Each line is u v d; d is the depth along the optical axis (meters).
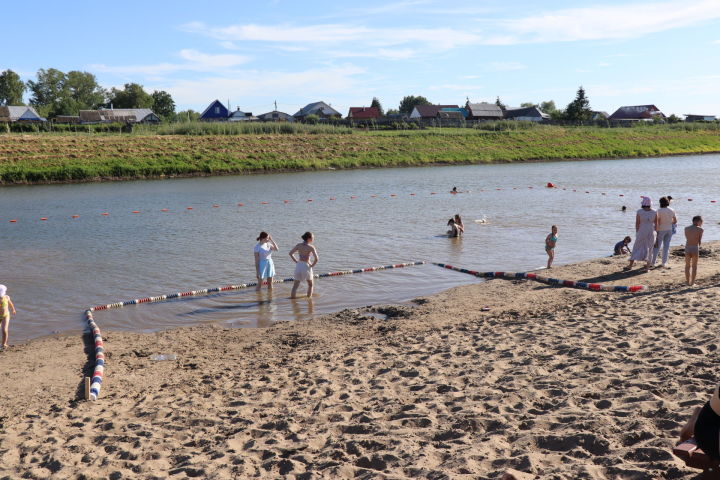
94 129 75.06
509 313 12.49
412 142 76.19
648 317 10.63
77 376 9.62
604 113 157.00
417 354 9.70
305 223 27.53
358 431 6.51
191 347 11.10
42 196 41.12
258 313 13.54
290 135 73.75
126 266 18.45
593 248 20.62
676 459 4.84
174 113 142.88
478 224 26.61
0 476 5.99
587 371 7.78
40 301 14.59
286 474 5.50
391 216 29.66
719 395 3.35
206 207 34.22
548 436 5.63
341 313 13.20
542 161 73.88
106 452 6.45
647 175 53.34
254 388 8.59
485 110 130.00
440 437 6.09
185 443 6.60
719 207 32.06
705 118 136.62
